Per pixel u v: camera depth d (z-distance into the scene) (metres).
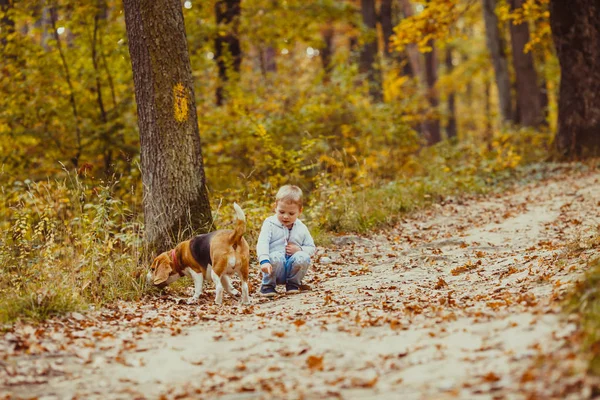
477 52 35.75
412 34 17.66
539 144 19.64
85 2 13.27
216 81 15.74
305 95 15.99
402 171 15.08
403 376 3.72
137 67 8.20
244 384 3.88
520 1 22.66
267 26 18.52
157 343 4.82
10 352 4.55
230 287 6.73
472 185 14.19
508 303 5.00
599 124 16.91
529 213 11.14
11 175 12.76
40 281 6.58
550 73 27.16
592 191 12.34
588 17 16.83
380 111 16.73
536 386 3.16
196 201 8.27
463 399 3.19
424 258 8.38
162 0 8.14
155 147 8.15
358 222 10.63
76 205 8.44
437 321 4.77
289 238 6.99
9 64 13.10
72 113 13.54
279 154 11.77
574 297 4.30
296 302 6.36
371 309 5.62
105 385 4.04
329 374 3.93
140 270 7.07
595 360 3.16
